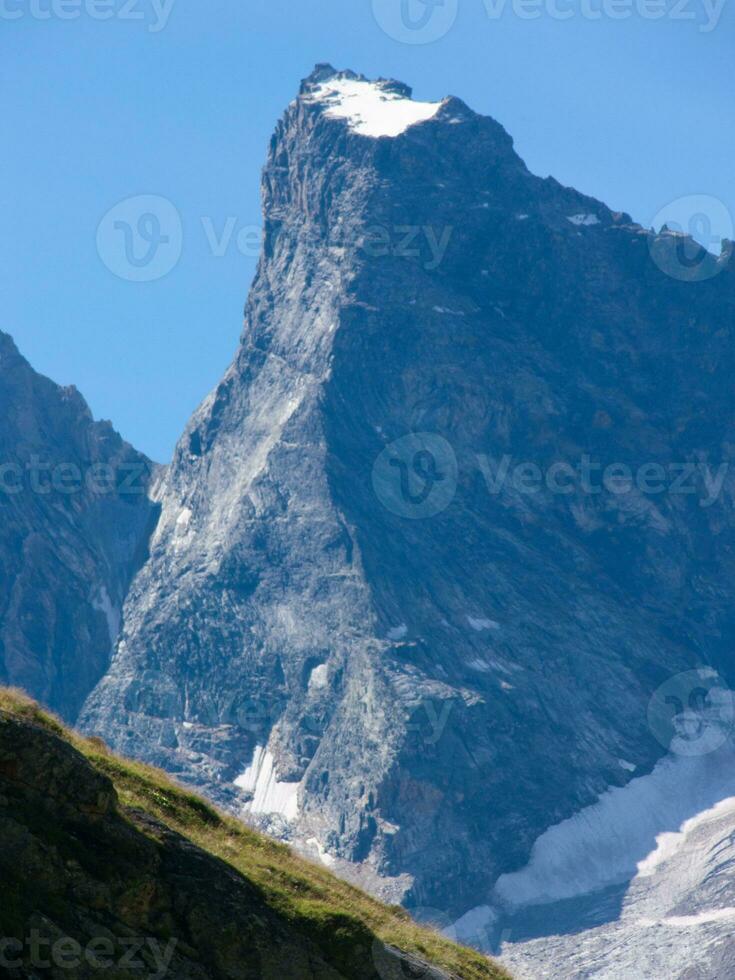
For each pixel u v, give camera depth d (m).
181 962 61.03
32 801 61.56
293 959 64.31
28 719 68.25
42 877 59.78
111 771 72.75
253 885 68.06
